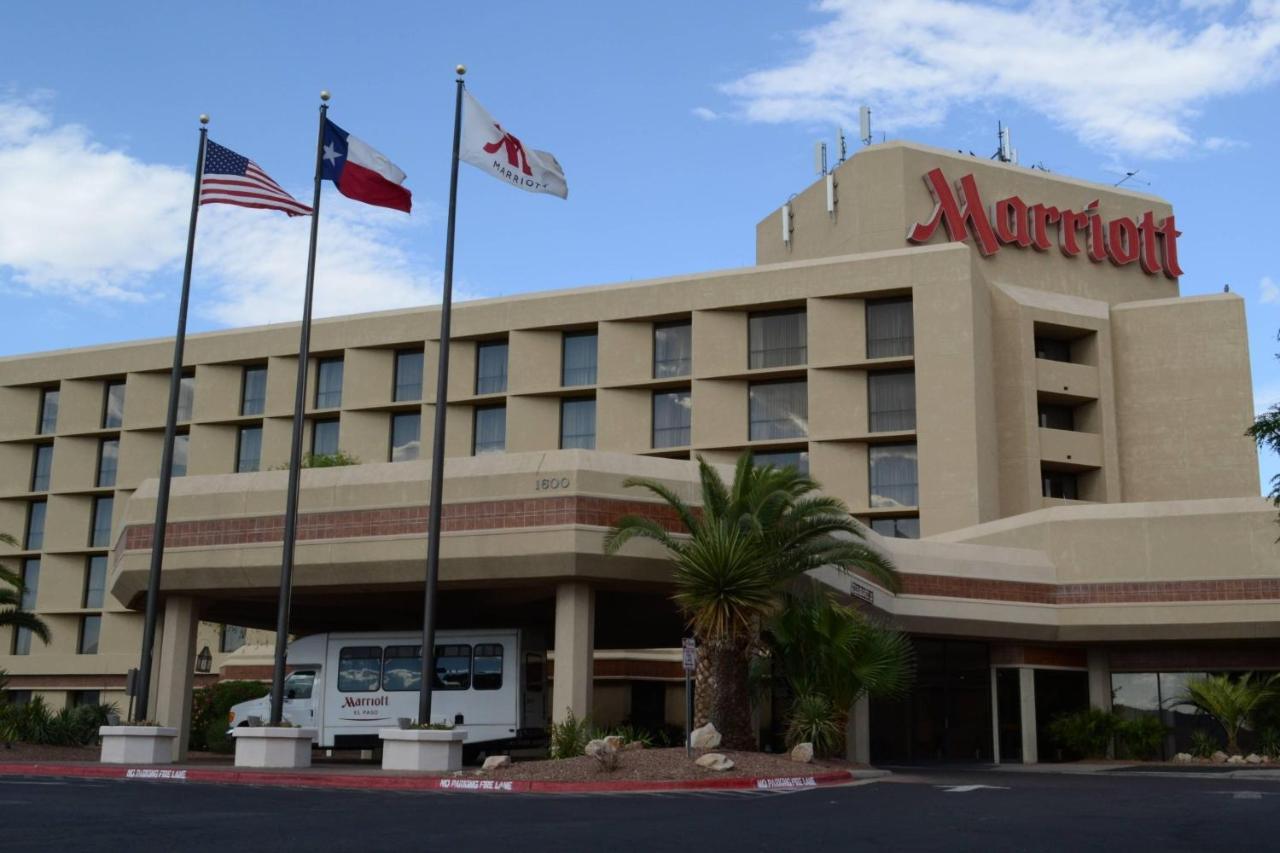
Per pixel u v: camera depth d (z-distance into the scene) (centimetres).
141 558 3019
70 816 1466
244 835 1284
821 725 2739
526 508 2723
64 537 6438
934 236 5609
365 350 5972
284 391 6097
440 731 2422
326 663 3181
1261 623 3750
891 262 5209
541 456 2759
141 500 3067
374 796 1900
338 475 2902
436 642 3111
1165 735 3866
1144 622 3841
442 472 2595
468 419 5834
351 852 1155
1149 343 5650
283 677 2609
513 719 3008
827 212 5909
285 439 6075
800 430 5391
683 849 1217
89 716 3588
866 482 5188
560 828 1390
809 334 5288
